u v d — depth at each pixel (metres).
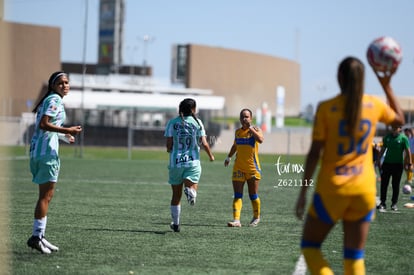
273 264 21.20
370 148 14.45
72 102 147.75
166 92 192.12
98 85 180.75
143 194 45.72
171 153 27.53
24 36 193.38
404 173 78.06
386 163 38.41
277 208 38.78
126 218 32.50
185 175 27.38
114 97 156.75
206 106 164.25
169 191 48.38
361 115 14.12
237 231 28.67
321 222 14.21
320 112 14.31
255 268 20.53
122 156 103.06
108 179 59.09
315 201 14.27
